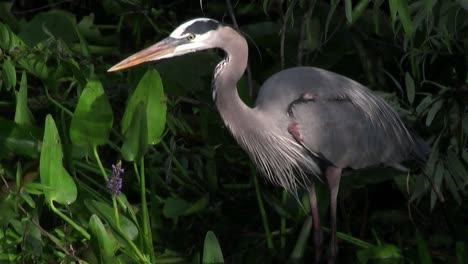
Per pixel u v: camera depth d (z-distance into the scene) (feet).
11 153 32.76
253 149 32.09
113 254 28.22
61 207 32.65
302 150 32.32
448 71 35.70
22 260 28.91
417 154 33.81
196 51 32.96
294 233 34.27
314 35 36.94
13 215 29.58
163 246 33.14
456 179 32.68
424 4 30.91
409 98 32.63
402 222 35.27
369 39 36.94
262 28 37.58
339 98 32.32
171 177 35.35
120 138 35.37
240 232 35.45
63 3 46.26
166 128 37.17
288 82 32.17
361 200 36.60
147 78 30.40
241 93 33.99
